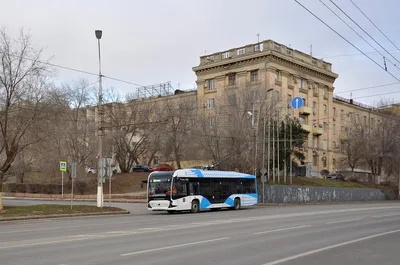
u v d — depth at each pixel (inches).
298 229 692.7
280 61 2576.3
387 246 502.9
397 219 928.9
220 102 2005.4
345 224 793.6
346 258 418.6
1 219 926.4
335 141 3154.5
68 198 1932.8
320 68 2896.2
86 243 510.3
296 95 2689.5
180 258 406.3
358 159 2878.9
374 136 2738.7
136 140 2728.8
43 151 1760.6
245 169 1819.6
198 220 901.2
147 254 428.1
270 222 834.2
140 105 2333.9
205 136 1882.4
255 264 380.2
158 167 2196.1
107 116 2289.6
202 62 2812.5
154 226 752.3
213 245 497.4
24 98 1176.8
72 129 2126.0
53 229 705.0
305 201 2041.1
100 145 1208.2
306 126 2741.1
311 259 410.3
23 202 1685.5
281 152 2092.8
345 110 3309.5
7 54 1122.7
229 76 2679.6
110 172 1200.2
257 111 1867.6
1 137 1218.0
